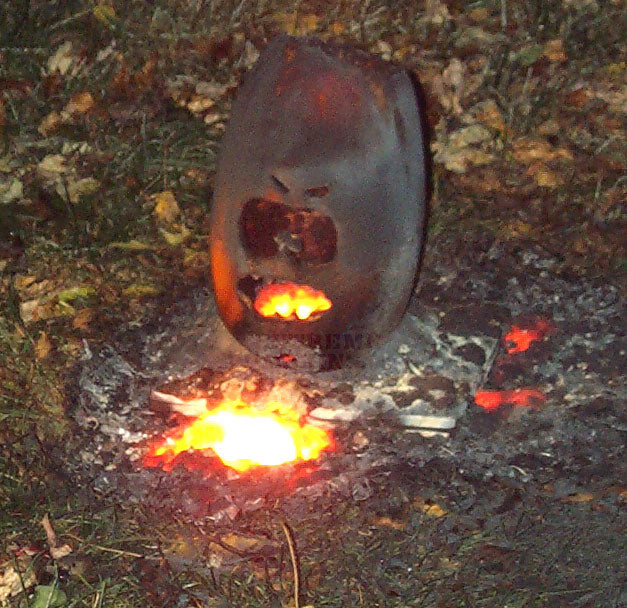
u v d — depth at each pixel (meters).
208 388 2.80
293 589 2.66
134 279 3.12
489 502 2.78
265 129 2.55
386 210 2.58
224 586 2.67
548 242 3.19
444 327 2.89
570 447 2.84
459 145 3.35
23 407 2.90
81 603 2.64
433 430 2.80
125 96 3.45
